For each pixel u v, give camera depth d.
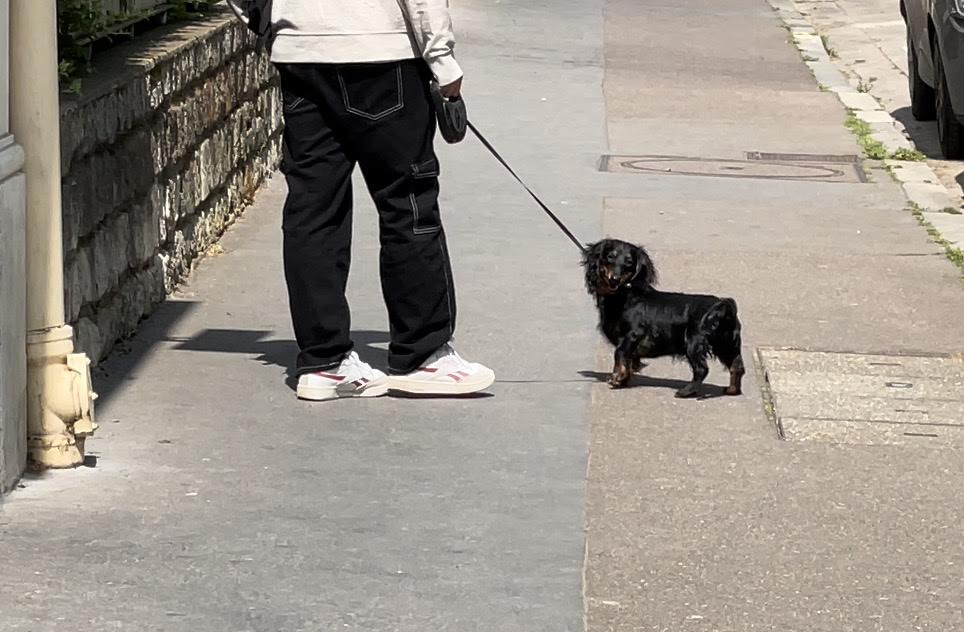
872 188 12.69
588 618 4.94
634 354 7.39
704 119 15.66
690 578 5.28
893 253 10.52
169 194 8.91
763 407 7.24
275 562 5.29
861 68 20.73
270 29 6.92
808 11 26.16
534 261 10.02
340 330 7.11
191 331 8.25
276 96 12.46
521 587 5.16
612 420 6.98
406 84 6.83
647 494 6.06
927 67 15.38
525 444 6.61
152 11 9.24
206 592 5.03
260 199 11.59
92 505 5.72
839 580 5.29
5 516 5.57
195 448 6.41
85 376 6.07
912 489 6.19
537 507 5.89
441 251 7.10
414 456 6.42
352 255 10.09
